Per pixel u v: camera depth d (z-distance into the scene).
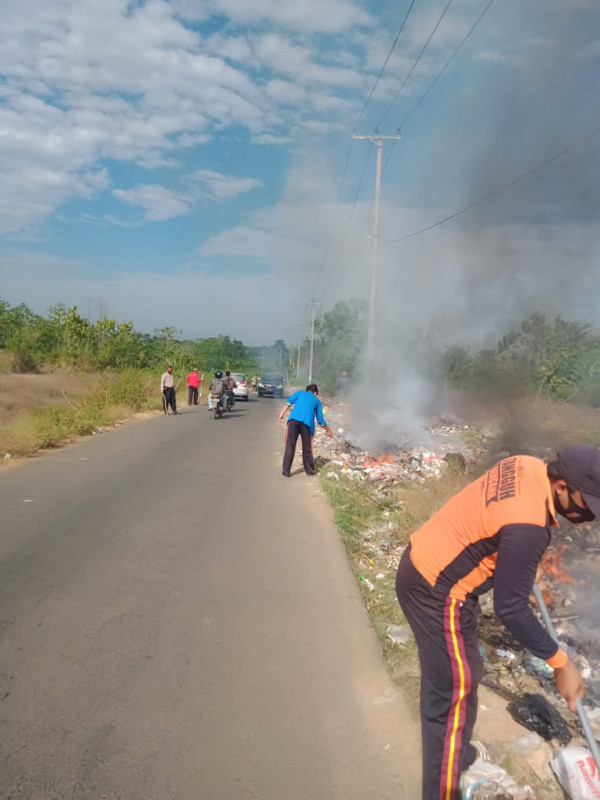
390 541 6.62
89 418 15.91
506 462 2.44
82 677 3.51
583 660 3.75
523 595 2.14
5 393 22.02
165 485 8.96
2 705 3.21
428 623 2.41
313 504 8.08
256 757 2.86
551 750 2.92
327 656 3.82
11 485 8.57
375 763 2.84
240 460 11.70
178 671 3.60
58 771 2.72
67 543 6.00
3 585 4.88
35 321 39.56
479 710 3.23
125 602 4.60
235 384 34.53
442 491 8.19
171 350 46.81
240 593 4.84
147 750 2.88
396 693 3.43
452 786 2.39
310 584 5.07
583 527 6.22
